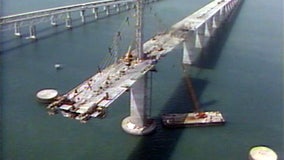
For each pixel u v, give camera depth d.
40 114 112.38
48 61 149.50
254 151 99.19
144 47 129.25
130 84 96.31
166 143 102.94
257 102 127.00
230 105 124.06
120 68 107.44
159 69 147.62
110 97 88.62
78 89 93.06
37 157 93.75
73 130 105.31
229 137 106.94
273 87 139.00
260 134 108.88
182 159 96.50
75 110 81.94
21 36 174.50
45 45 166.25
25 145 98.00
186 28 159.38
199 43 173.50
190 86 135.50
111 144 100.62
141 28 112.19
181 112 117.75
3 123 106.69
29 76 136.00
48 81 133.25
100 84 96.00
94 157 94.94
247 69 154.50
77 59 152.62
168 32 153.12
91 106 83.44
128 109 116.88
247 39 193.38
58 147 97.94
